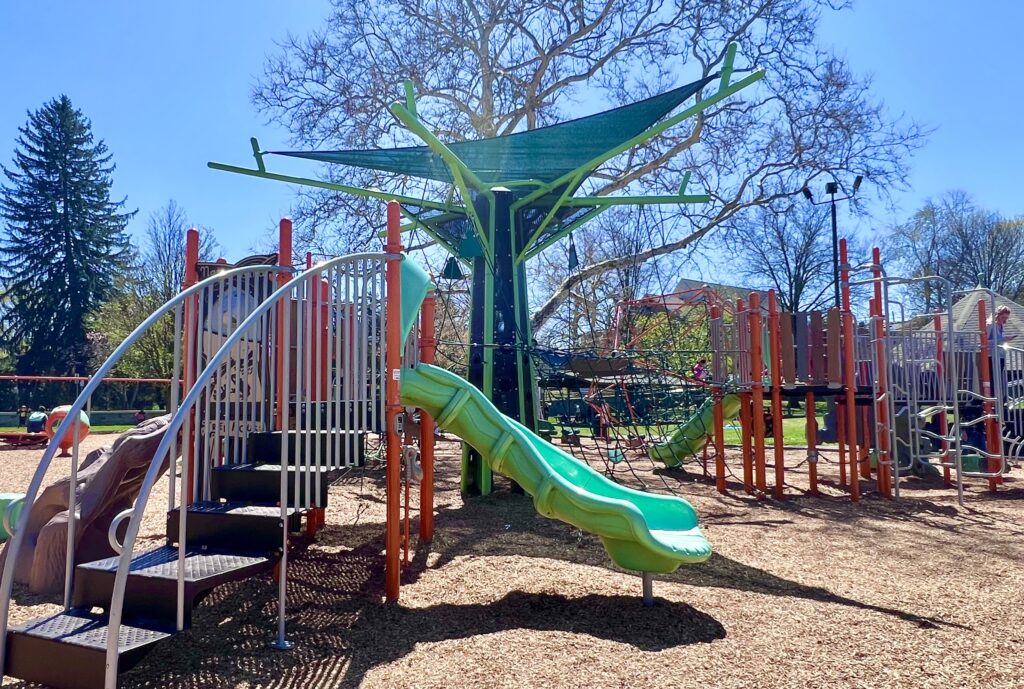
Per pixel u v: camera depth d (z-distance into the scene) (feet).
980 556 20.92
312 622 14.61
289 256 18.03
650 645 13.23
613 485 19.88
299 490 14.16
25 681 10.53
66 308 152.56
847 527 25.43
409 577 18.11
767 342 35.55
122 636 10.50
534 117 68.49
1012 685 11.45
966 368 37.47
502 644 13.17
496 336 34.53
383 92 64.64
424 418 22.49
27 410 94.02
